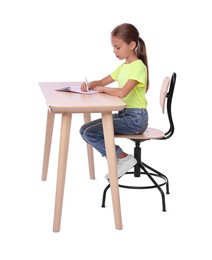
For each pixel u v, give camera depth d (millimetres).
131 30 4332
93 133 4336
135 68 4312
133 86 4273
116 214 4086
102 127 4352
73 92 4352
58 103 3922
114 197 4074
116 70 4629
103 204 4398
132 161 4371
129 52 4363
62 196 4027
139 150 4551
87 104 3908
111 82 4660
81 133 4422
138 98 4371
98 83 4629
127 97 4387
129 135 4387
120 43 4336
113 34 4352
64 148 3984
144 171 4488
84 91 4367
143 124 4391
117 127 4352
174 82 4359
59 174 4008
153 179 4422
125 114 4379
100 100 4055
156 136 4391
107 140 4027
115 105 3895
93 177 4930
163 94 4438
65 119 3959
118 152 4387
